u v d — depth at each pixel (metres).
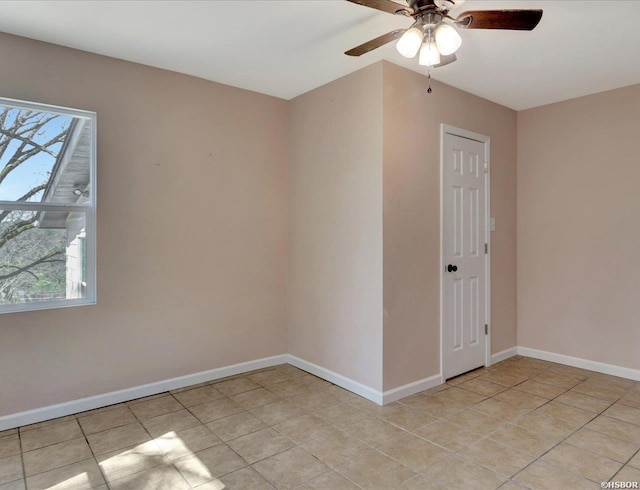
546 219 3.99
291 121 3.86
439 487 1.99
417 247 3.18
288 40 2.66
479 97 3.72
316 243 3.55
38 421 2.67
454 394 3.14
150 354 3.13
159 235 3.16
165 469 2.14
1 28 2.50
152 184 3.12
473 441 2.42
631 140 3.46
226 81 3.41
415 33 1.94
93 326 2.88
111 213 2.94
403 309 3.08
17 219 2.65
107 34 2.59
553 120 3.93
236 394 3.14
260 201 3.73
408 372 3.12
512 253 4.15
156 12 2.32
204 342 3.40
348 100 3.22
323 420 2.70
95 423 2.66
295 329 3.82
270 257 3.80
